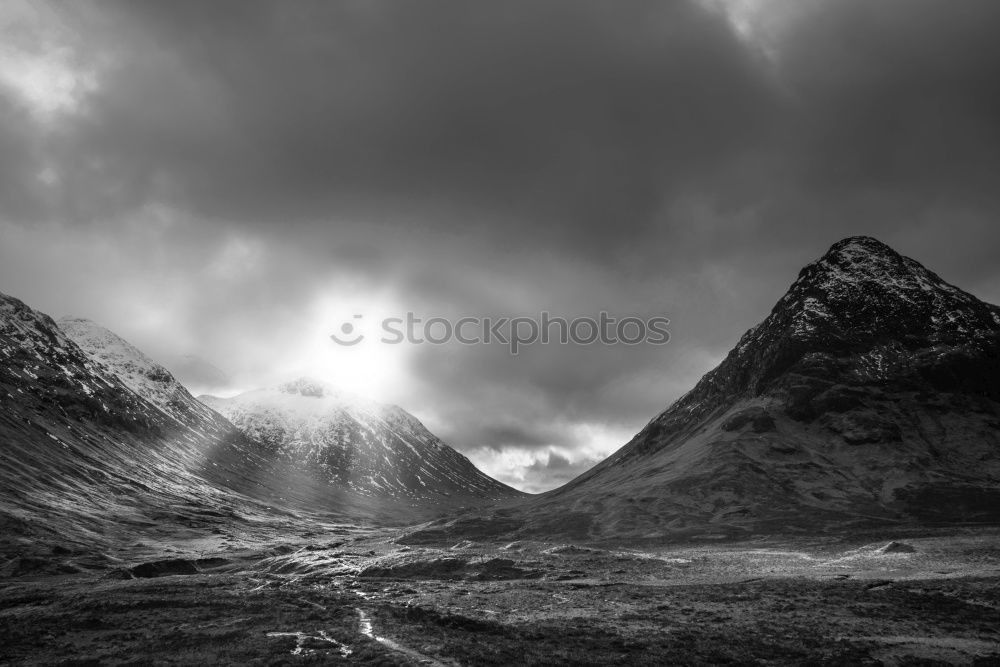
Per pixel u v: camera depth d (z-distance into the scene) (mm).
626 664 41281
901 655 43094
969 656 42750
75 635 50000
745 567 90188
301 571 101625
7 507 140250
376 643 47062
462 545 150000
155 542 152625
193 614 58531
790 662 42000
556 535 165750
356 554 112375
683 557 103250
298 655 42969
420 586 80188
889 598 59375
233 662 41344
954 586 62344
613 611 59594
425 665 40750
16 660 42312
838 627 50875
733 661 42125
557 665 41094
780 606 58906
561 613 59281
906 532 118938
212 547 155125
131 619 56188
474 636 49625
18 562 103688
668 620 54500
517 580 85062
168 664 40781
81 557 116062
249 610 60812
